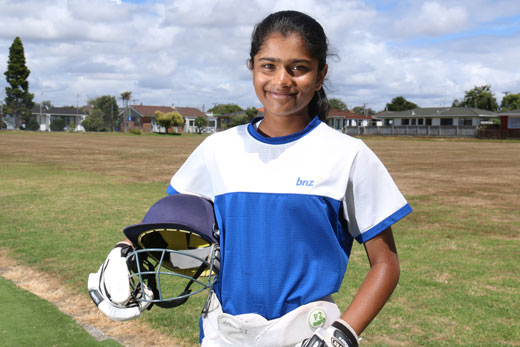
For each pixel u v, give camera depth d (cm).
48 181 1346
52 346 320
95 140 4656
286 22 132
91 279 142
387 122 6938
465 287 490
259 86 137
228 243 136
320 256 130
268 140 135
